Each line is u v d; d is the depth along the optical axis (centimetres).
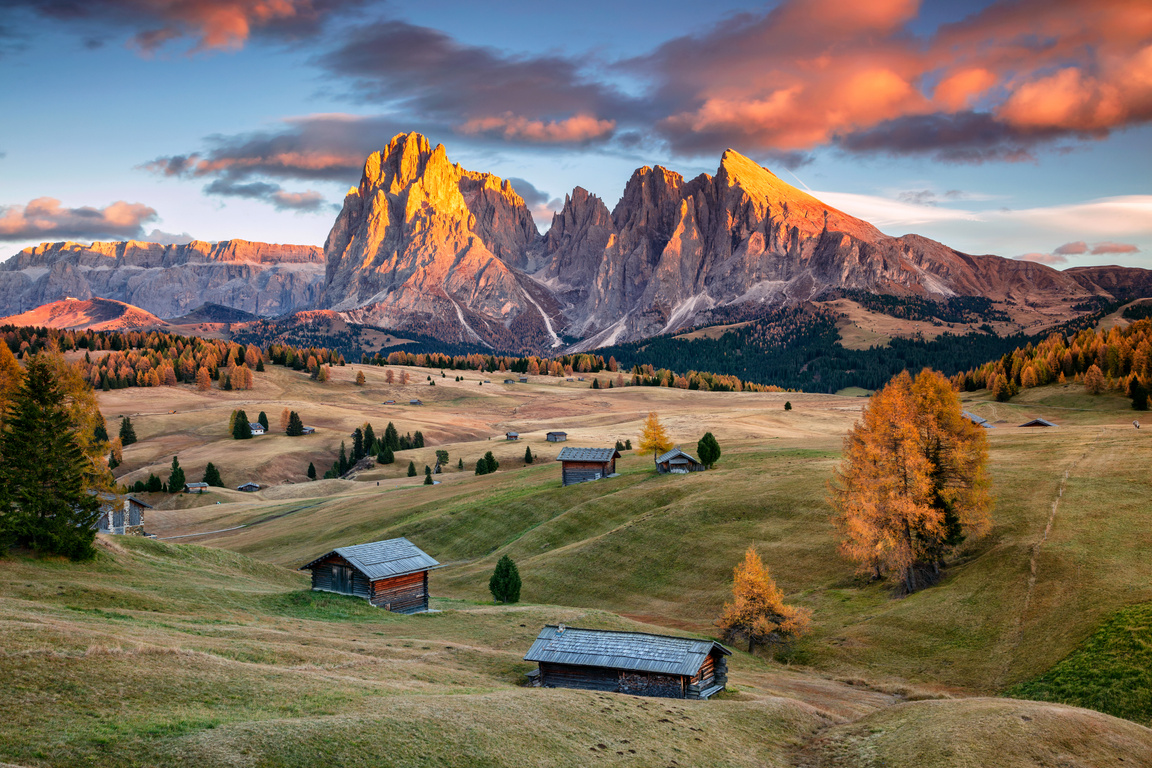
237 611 4750
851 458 6359
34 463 5016
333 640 4116
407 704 2734
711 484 9112
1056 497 6525
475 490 11394
